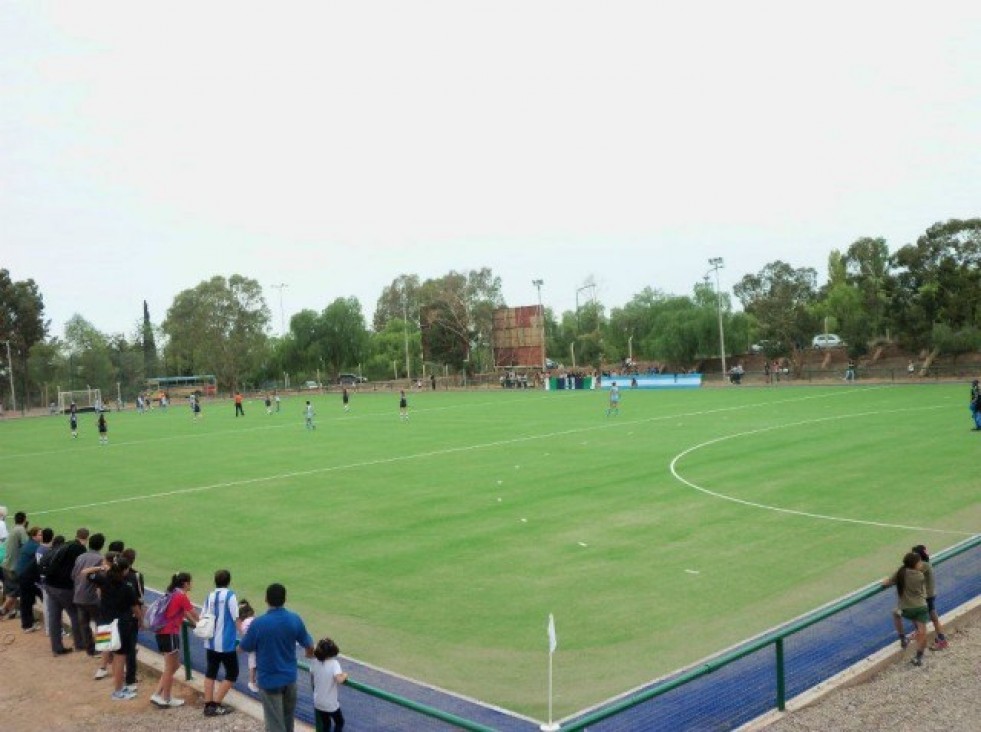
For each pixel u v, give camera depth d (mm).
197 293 129625
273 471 32875
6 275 136500
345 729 9484
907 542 17516
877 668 10594
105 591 11492
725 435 36812
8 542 16703
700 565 16438
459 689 11172
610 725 9406
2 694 11867
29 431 66312
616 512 21688
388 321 180625
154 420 70250
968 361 74625
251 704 10828
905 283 73062
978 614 12484
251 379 132250
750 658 11047
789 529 19016
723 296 101938
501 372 101188
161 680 11641
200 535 22016
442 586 16047
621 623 13375
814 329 80938
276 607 8930
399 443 40281
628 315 123188
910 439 32188
